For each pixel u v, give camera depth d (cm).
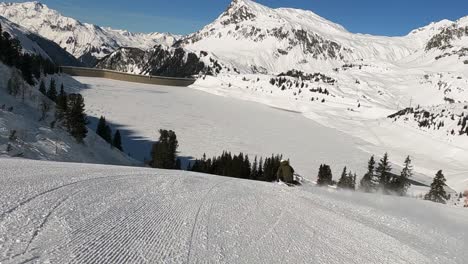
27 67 11444
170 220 798
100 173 1343
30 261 491
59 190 923
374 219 1033
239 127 17412
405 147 15875
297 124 19812
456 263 693
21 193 835
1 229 594
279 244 720
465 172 11806
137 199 959
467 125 15962
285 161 1805
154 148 8481
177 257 586
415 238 856
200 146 13188
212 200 1082
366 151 15038
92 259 532
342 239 796
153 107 19938
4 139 4912
